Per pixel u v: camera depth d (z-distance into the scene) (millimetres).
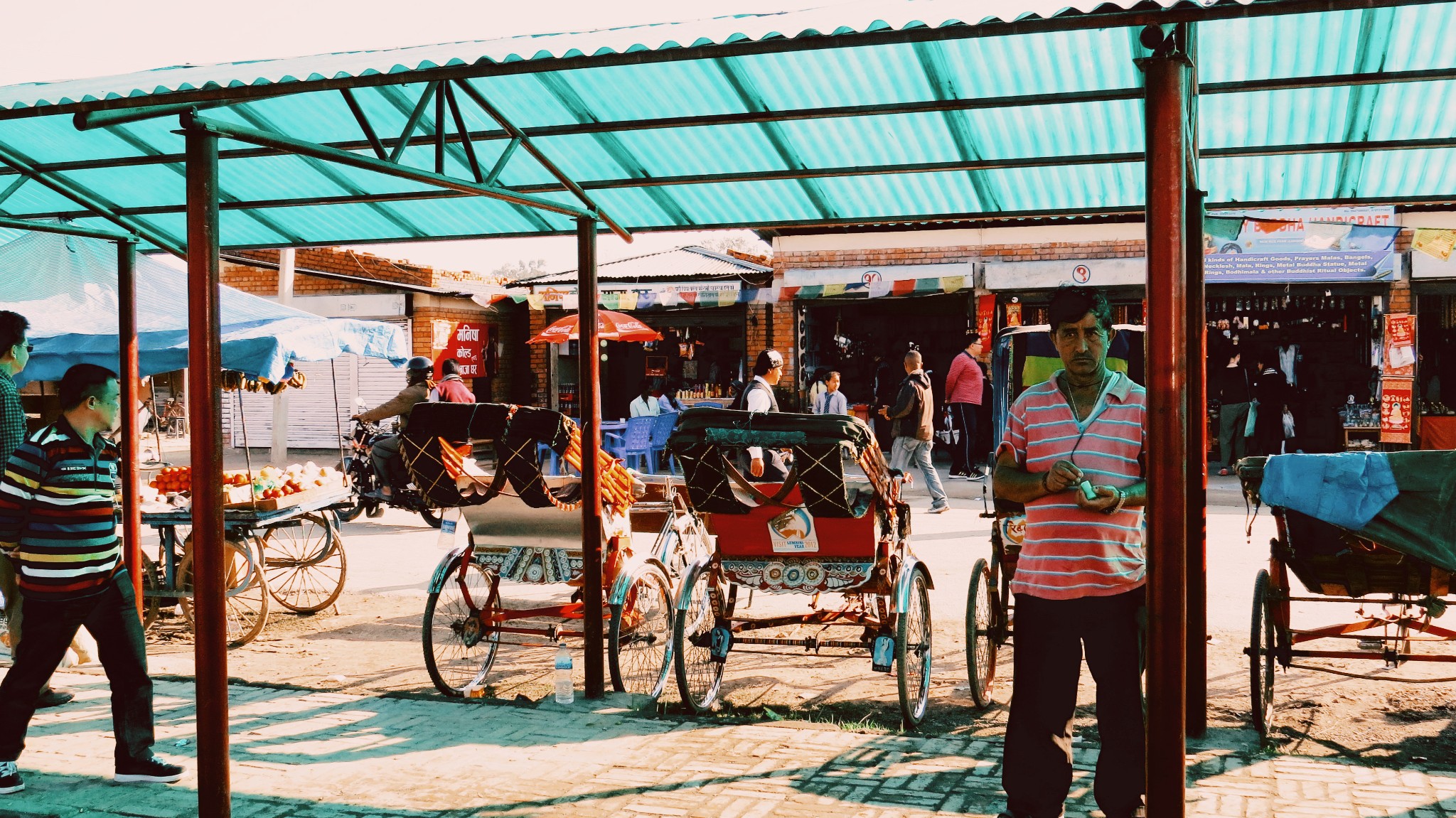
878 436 20344
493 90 5449
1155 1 3174
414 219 7234
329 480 9023
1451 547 5012
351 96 4516
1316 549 5391
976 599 6113
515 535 6750
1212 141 5758
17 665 4867
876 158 6066
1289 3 3043
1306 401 18703
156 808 4684
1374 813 4316
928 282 18156
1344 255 16391
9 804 4727
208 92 4082
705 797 4680
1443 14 4418
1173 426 3129
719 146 6035
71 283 9094
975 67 5000
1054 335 3846
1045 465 3869
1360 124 5477
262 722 5898
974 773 4934
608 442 18219
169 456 19125
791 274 18938
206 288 3803
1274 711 6039
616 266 20719
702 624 6461
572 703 6336
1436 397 17359
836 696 6562
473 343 23281
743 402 8641
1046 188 6512
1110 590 3789
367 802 4684
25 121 5863
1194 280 5371
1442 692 6355
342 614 8977
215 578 3836
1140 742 3797
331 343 9852
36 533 4816
